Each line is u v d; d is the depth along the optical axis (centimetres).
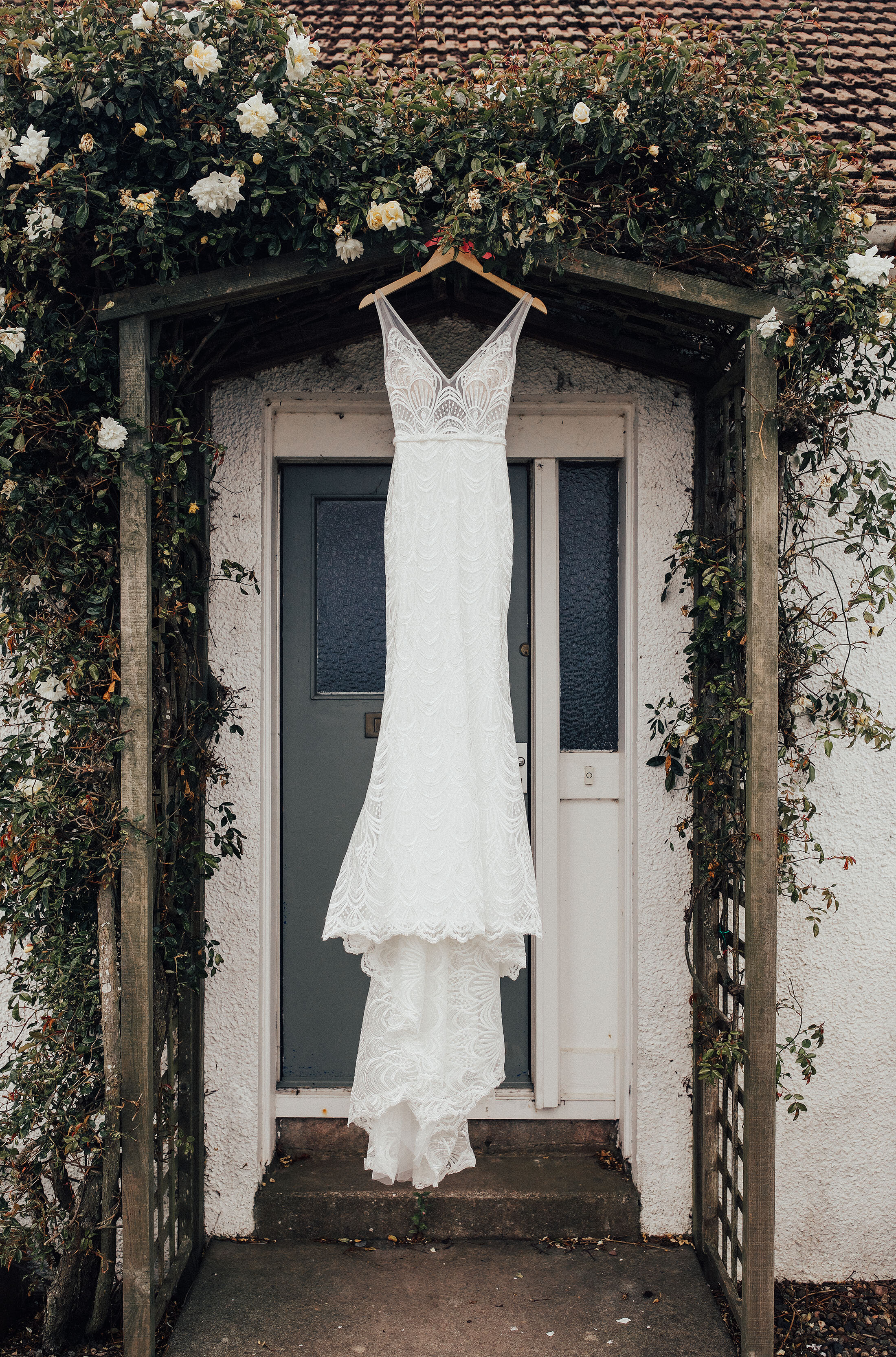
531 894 218
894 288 205
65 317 204
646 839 270
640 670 270
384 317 217
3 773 214
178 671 236
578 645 291
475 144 194
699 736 259
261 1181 268
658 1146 268
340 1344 225
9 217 197
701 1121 259
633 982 274
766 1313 211
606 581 291
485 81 197
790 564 255
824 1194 266
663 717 269
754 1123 212
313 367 266
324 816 288
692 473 269
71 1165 249
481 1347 224
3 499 202
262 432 268
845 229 206
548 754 284
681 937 270
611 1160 281
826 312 200
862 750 266
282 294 225
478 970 219
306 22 322
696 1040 261
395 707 220
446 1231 266
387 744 219
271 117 184
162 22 188
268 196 195
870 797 266
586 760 288
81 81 182
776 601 212
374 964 216
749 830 213
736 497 241
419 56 244
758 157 199
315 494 288
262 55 193
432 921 208
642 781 270
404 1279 248
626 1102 279
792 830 249
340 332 258
